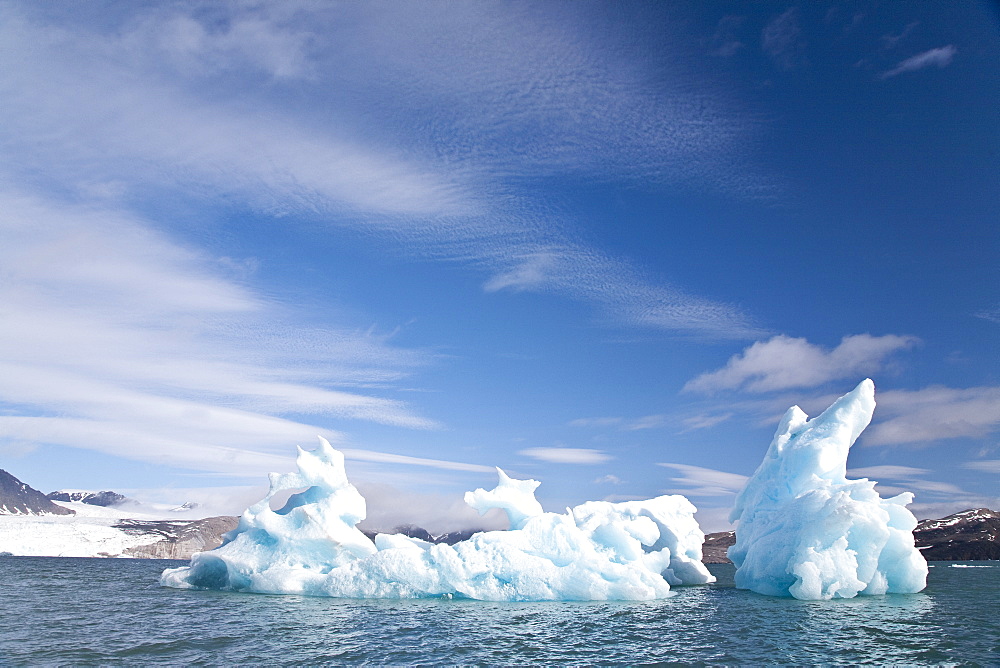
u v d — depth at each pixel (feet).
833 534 84.53
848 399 98.78
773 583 91.30
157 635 60.59
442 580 82.74
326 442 92.99
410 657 51.65
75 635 61.16
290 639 58.34
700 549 116.16
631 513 107.24
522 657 51.88
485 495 96.32
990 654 53.21
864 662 50.57
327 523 88.38
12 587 119.96
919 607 79.82
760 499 100.99
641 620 68.80
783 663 50.21
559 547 85.76
